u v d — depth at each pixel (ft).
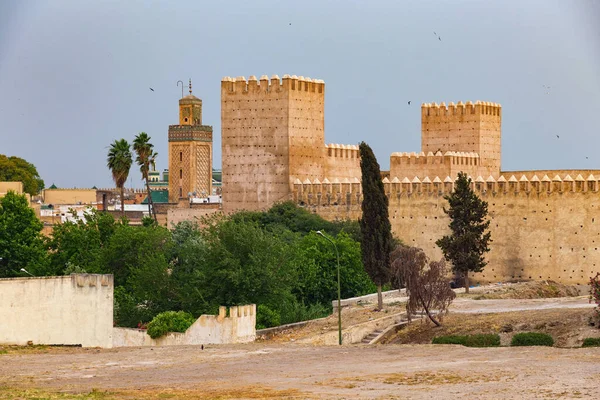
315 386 529.04
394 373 554.87
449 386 517.55
